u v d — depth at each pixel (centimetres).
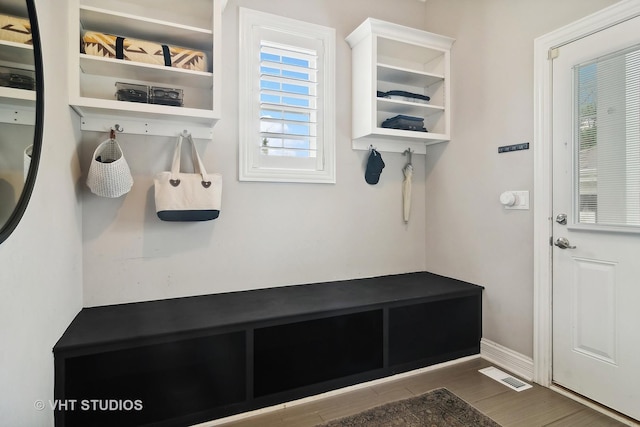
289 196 244
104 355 155
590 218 181
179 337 161
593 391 182
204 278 220
